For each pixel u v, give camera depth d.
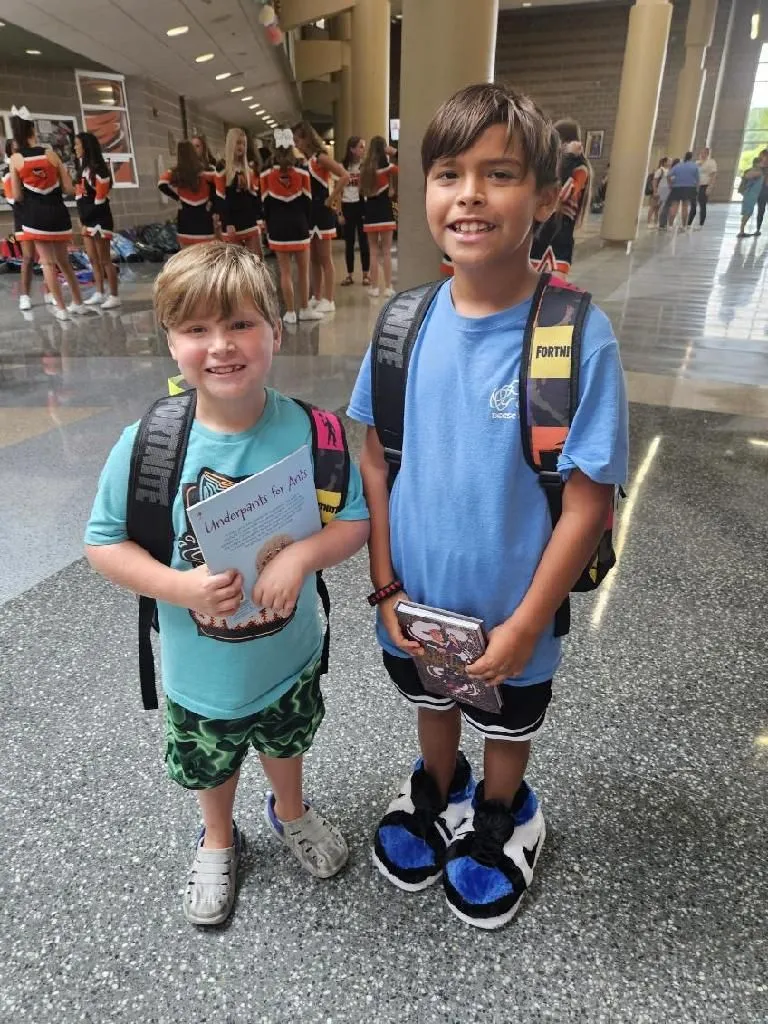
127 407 4.17
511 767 1.36
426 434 1.12
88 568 2.51
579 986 1.23
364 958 1.27
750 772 1.69
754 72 27.19
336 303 7.46
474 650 1.10
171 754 1.28
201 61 12.34
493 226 0.97
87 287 8.73
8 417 4.03
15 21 7.76
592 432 1.00
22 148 6.13
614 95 25.78
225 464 1.07
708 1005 1.20
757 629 2.20
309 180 6.21
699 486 3.12
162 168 13.92
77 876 1.42
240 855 1.47
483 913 1.31
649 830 1.54
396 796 1.61
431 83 4.24
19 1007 1.19
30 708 1.86
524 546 1.11
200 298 0.94
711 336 5.90
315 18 12.64
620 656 2.08
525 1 23.59
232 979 1.24
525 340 1.03
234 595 1.04
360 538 1.18
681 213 16.33
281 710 1.27
